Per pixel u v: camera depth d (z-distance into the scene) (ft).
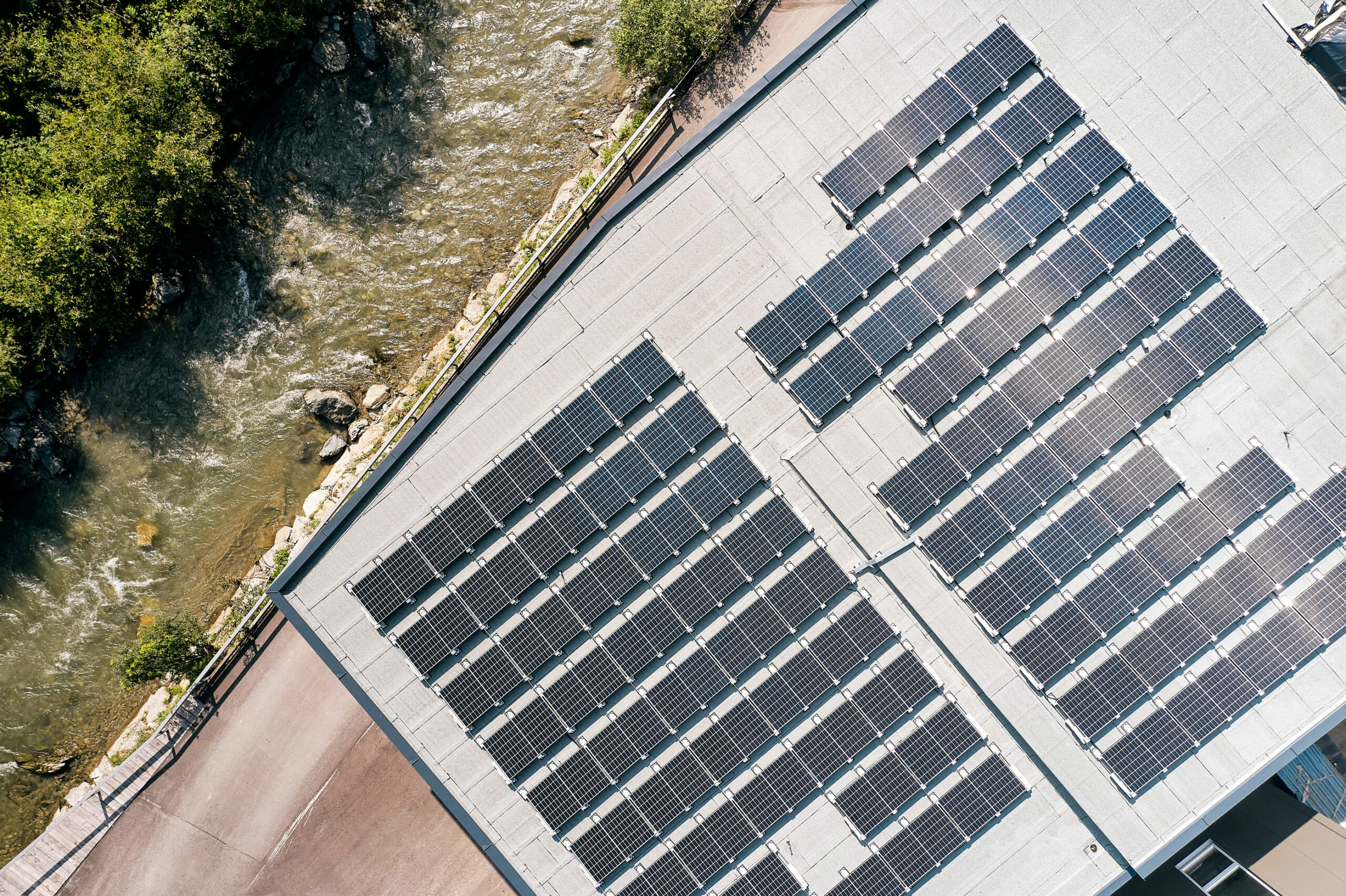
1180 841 96.32
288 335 135.13
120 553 132.26
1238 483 97.91
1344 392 98.58
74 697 130.62
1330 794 110.52
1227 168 100.68
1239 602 97.25
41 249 120.26
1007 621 98.22
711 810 100.73
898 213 100.73
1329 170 99.76
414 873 122.21
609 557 100.94
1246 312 98.53
